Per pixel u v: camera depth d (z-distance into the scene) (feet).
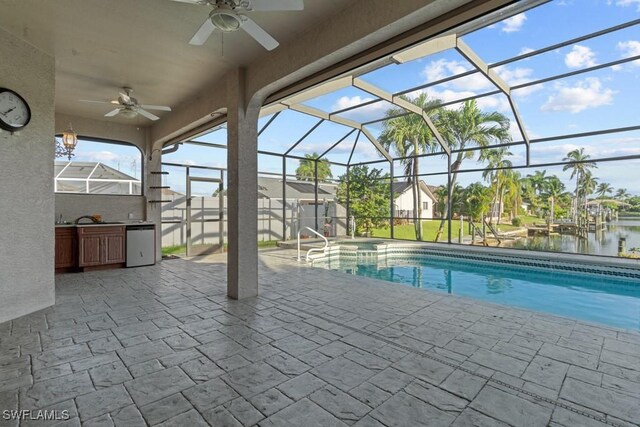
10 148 10.99
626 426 5.61
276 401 6.36
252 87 13.33
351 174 38.65
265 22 10.24
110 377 7.24
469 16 7.64
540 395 6.53
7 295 10.93
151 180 23.75
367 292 14.66
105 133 21.89
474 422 5.73
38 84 11.85
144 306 12.59
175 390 6.73
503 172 32.32
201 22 10.14
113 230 20.25
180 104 18.88
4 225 10.84
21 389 6.73
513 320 10.93
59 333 9.78
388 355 8.36
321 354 8.42
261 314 11.64
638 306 15.08
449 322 10.77
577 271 20.68
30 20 10.04
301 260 23.25
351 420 5.80
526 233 30.45
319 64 10.72
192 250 26.63
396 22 8.29
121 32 10.76
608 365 7.75
